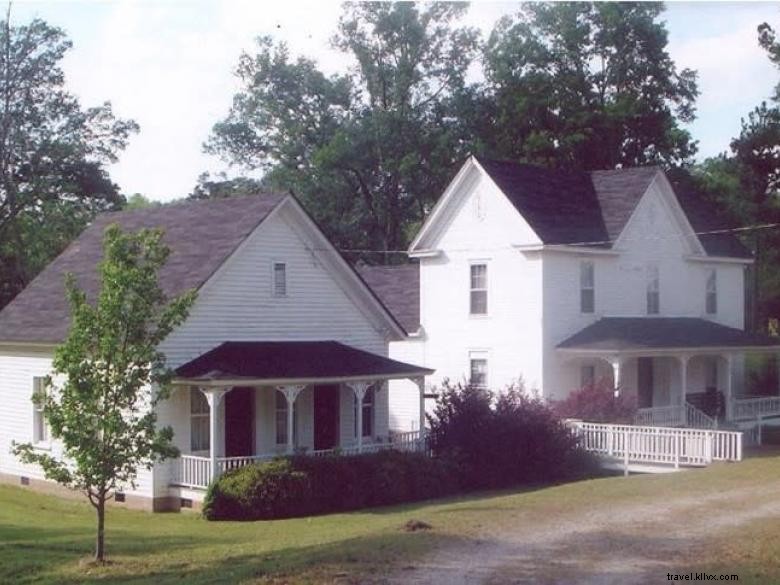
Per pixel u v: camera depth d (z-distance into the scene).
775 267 57.69
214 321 28.78
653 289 41.88
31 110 52.59
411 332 41.81
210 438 27.20
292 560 16.36
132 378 18.62
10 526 24.36
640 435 31.84
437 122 62.91
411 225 65.25
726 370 42.50
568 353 37.66
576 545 16.73
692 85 62.72
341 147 59.00
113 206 56.72
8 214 52.41
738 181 57.47
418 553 16.23
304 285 31.31
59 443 29.89
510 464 30.66
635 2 61.16
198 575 16.31
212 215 31.61
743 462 29.59
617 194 41.69
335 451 28.80
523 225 38.19
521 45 60.81
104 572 17.64
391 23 61.25
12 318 32.31
